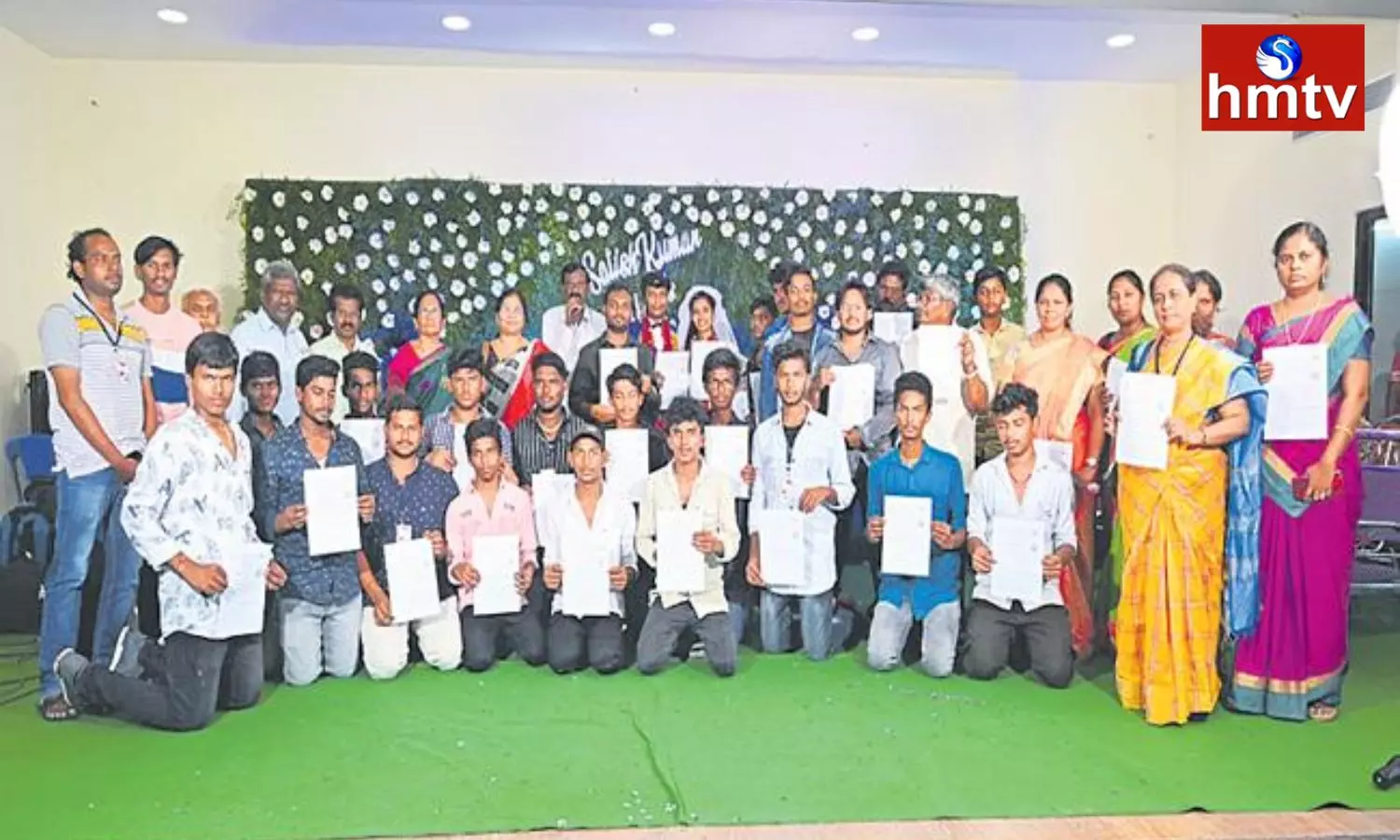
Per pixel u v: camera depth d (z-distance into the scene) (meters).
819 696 3.40
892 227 5.86
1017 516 3.55
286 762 2.83
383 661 3.59
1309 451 3.15
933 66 5.86
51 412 3.32
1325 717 3.19
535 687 3.51
